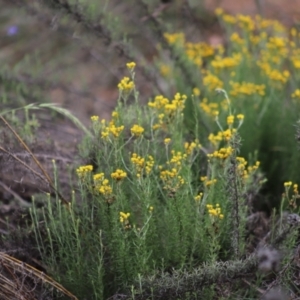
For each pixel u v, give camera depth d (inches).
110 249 96.8
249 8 222.4
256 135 135.3
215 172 107.1
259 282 96.0
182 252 96.6
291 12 219.6
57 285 95.1
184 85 153.9
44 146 119.0
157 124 107.6
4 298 92.3
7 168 110.1
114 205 93.7
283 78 138.1
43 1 127.4
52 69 180.2
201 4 201.8
